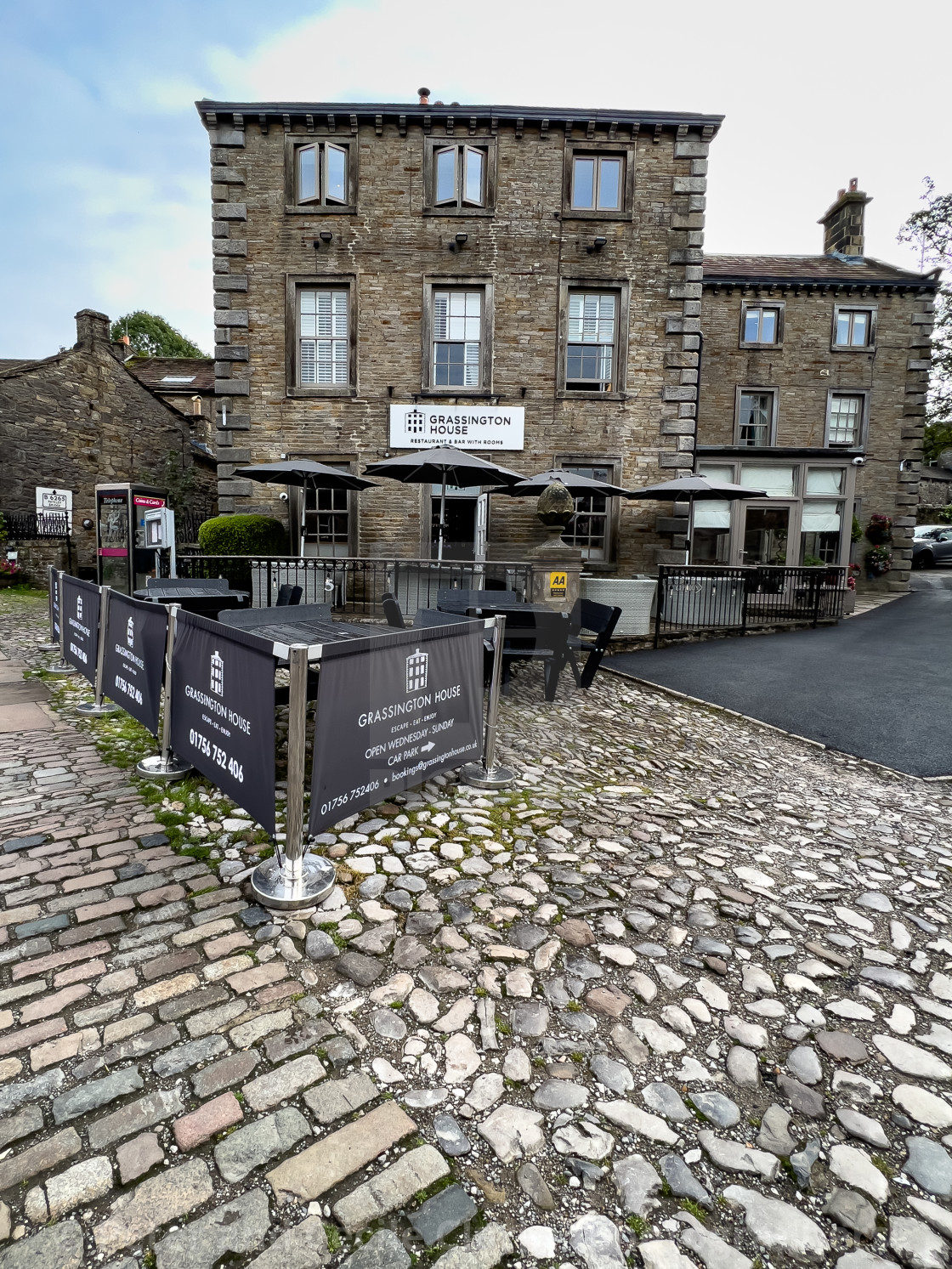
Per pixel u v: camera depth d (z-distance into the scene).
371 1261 1.36
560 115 10.98
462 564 10.29
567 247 11.43
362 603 10.98
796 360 17.78
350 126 11.09
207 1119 1.67
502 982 2.28
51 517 15.90
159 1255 1.35
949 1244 1.46
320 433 11.62
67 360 16.14
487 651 5.63
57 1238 1.38
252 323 11.44
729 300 17.58
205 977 2.21
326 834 3.31
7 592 13.63
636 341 11.66
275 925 2.52
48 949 2.33
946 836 3.75
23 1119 1.65
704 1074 1.92
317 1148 1.61
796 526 16.62
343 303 11.59
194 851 3.07
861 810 4.11
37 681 6.25
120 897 2.67
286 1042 1.94
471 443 11.68
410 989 2.21
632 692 7.08
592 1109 1.78
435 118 11.00
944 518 29.94
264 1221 1.43
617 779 4.45
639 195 11.41
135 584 10.08
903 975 2.44
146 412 18.44
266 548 10.92
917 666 8.35
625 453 11.82
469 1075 1.87
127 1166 1.54
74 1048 1.88
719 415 17.73
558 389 11.62
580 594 9.12
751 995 2.29
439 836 3.36
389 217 11.29
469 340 11.65
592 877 3.04
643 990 2.28
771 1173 1.62
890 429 18.25
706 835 3.62
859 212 19.64
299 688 2.53
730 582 10.95
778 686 7.31
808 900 2.96
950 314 21.89
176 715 3.69
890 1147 1.71
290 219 11.27
